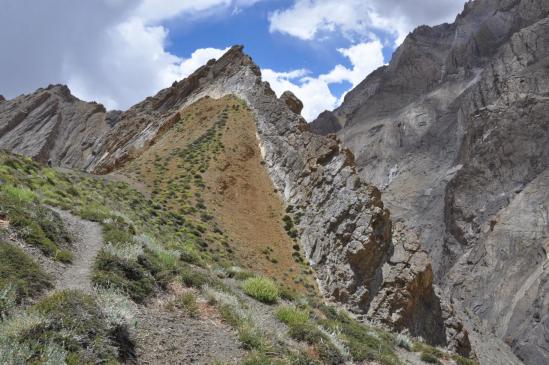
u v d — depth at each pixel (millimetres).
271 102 79750
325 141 61562
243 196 58406
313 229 50938
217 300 16281
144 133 105500
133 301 13750
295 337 16172
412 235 49969
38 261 14195
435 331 45375
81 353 9391
